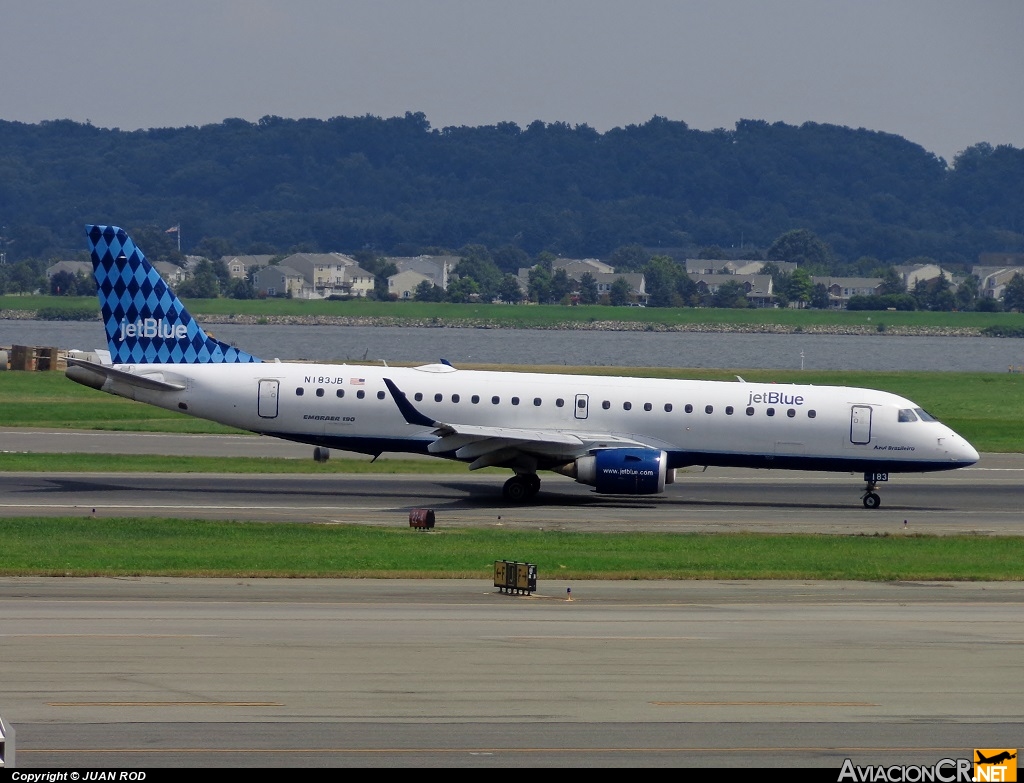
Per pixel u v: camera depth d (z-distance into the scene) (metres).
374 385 186.88
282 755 65.81
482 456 180.88
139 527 144.62
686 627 98.62
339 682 79.19
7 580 113.06
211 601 105.00
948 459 183.00
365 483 197.62
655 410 185.12
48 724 69.62
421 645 89.69
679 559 133.25
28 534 137.50
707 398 185.62
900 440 183.12
